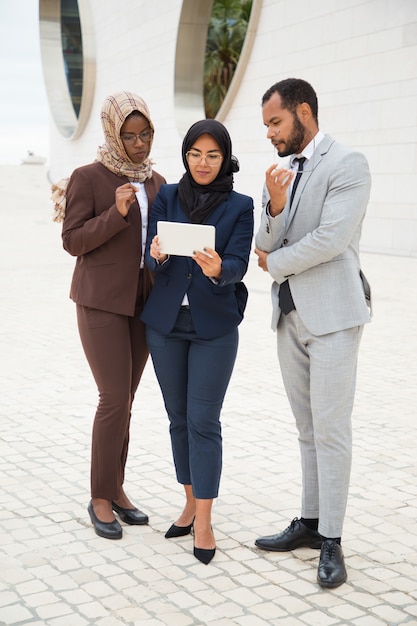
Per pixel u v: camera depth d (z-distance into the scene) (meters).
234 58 24.78
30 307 9.95
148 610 2.75
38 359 7.06
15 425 5.07
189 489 3.43
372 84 15.63
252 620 2.70
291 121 3.00
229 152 3.18
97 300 3.38
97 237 3.31
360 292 3.07
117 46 28.38
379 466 4.38
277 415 5.38
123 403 3.43
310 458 3.30
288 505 3.81
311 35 17.23
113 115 3.34
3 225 23.58
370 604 2.83
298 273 3.06
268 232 3.08
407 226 15.16
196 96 24.17
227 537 3.42
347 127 16.33
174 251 3.02
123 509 3.60
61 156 36.62
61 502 3.80
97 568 3.09
